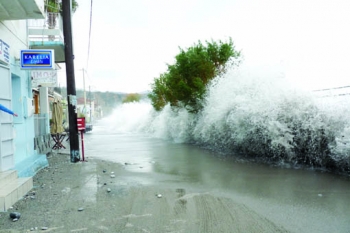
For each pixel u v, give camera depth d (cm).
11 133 665
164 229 415
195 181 687
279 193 578
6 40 772
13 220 449
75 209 500
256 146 1052
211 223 435
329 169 808
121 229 416
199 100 1545
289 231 405
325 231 404
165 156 1091
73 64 1003
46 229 418
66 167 899
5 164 632
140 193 594
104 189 627
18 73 856
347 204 507
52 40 1187
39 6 730
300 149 920
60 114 1460
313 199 537
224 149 1248
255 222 438
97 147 1463
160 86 2294
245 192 589
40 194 593
